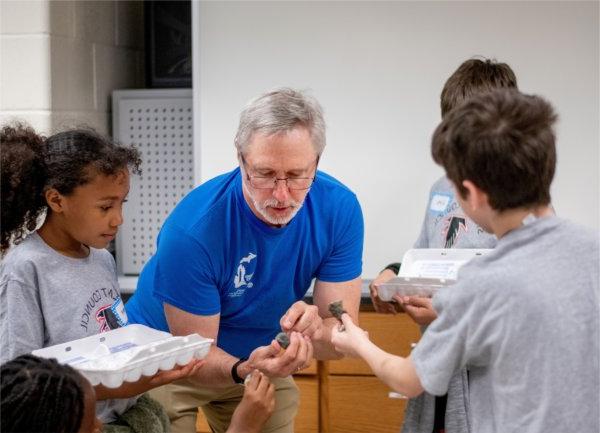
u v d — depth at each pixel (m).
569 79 2.76
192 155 3.11
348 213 1.89
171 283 1.79
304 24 2.86
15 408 1.21
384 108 2.86
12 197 1.61
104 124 3.26
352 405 2.80
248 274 1.83
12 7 2.84
